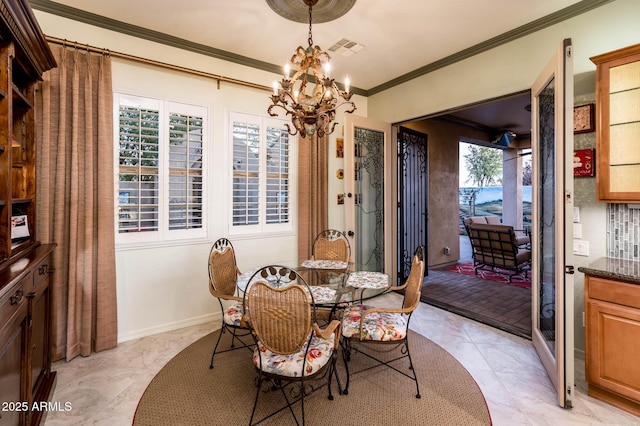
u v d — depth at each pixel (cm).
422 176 563
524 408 194
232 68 339
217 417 185
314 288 225
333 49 327
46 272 202
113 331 270
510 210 764
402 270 489
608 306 194
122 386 216
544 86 233
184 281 315
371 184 419
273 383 216
